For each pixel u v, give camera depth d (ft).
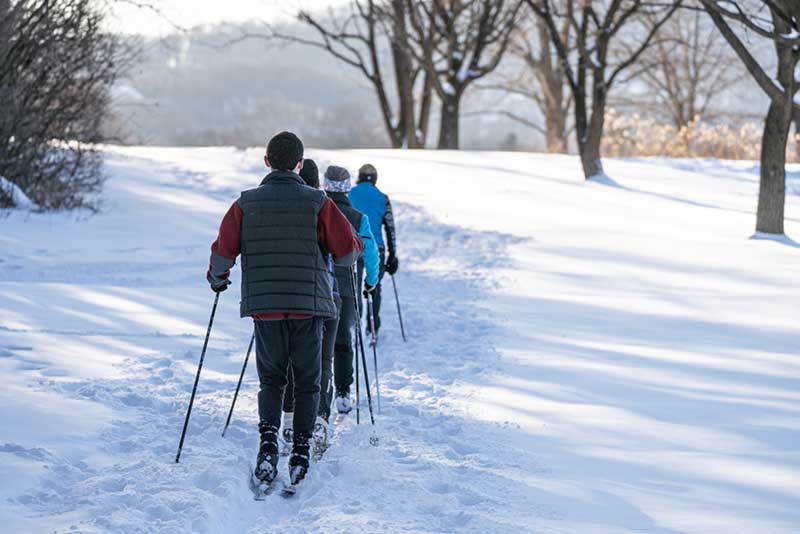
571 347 53.11
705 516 27.50
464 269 79.66
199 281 72.43
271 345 32.32
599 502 28.86
